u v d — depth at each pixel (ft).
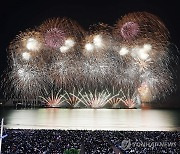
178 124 172.55
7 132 122.42
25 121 185.78
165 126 160.66
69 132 123.34
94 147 96.63
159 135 116.98
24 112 267.39
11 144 100.07
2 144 99.96
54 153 91.66
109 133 121.60
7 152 91.66
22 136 113.50
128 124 172.65
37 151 93.20
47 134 118.21
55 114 244.42
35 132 122.62
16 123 173.88
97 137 113.19
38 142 103.45
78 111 277.23
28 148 95.35
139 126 160.97
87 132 123.34
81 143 102.99
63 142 104.22
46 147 97.14
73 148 93.45
